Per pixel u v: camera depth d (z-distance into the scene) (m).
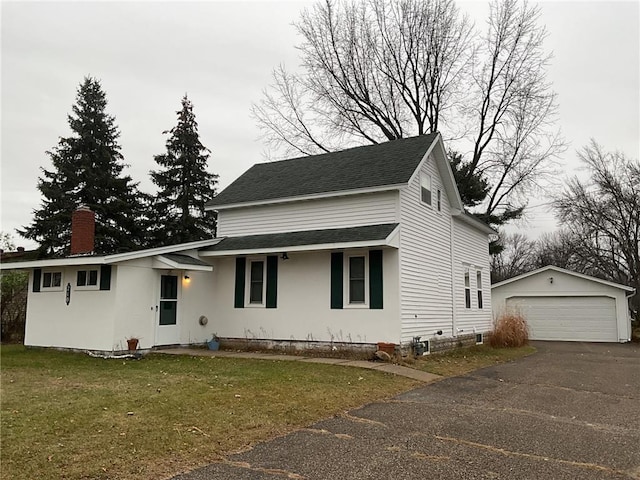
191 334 15.48
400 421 6.80
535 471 4.84
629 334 23.92
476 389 9.58
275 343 14.87
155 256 14.27
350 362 12.22
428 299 15.37
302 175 16.92
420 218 15.26
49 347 14.75
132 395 7.78
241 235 16.62
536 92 27.44
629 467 5.01
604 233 33.00
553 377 11.33
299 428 6.31
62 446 5.16
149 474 4.54
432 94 28.91
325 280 14.36
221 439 5.66
